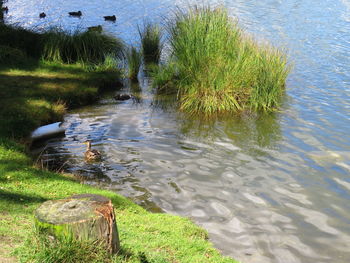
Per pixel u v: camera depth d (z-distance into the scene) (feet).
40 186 27.22
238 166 33.50
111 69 57.11
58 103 45.52
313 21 80.18
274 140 38.14
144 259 17.99
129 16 86.43
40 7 97.91
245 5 93.15
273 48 51.47
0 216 21.71
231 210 27.63
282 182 31.01
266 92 45.06
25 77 51.62
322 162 33.96
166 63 55.31
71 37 60.13
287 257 23.00
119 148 36.70
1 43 59.16
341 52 62.64
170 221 25.31
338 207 27.89
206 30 48.19
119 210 26.03
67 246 16.01
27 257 16.38
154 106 47.11
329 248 23.85
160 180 31.48
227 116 43.86
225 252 23.17
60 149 36.42
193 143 37.73
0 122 37.99
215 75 45.06
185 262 19.94
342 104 45.80
